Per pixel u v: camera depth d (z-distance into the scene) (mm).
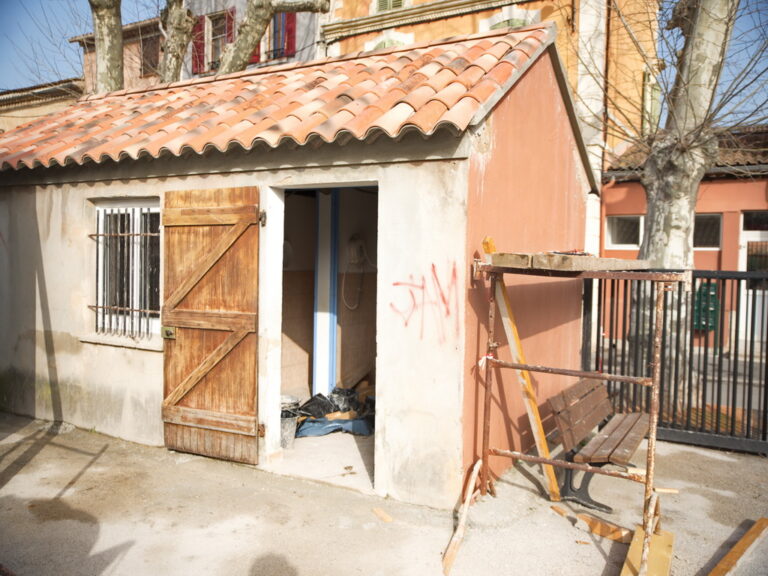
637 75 11984
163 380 5566
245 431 5102
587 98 11086
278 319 5152
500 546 3863
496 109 4602
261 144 4773
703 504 4723
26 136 6711
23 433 6129
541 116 5656
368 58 6430
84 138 6074
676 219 7746
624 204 12711
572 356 7234
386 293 4465
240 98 6062
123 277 6074
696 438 6219
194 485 4801
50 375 6453
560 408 4410
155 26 17219
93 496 4582
